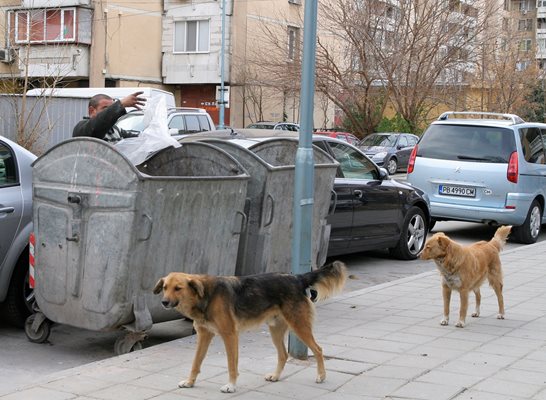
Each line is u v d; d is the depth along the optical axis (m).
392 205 12.73
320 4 38.81
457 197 15.02
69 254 7.30
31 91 22.17
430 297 9.76
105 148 7.05
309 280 6.21
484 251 8.34
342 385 6.14
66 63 38.12
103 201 7.07
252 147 9.23
